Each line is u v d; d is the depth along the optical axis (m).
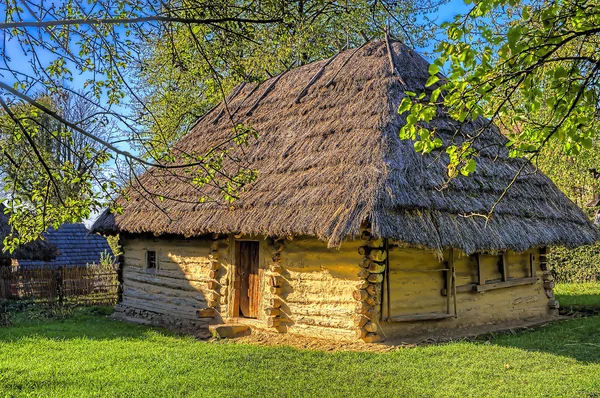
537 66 4.15
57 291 16.66
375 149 9.20
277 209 9.40
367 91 10.91
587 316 11.96
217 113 15.37
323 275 9.52
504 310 11.00
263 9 5.83
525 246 9.66
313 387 6.68
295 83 13.56
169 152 5.97
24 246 16.38
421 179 9.08
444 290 9.80
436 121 10.70
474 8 4.20
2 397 6.38
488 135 11.66
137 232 12.51
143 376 7.22
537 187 11.73
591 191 18.89
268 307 10.04
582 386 6.48
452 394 6.32
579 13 4.29
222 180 11.55
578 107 4.52
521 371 7.16
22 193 6.00
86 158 5.92
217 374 7.28
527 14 4.38
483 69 4.14
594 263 18.45
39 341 9.84
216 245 11.45
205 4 5.13
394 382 6.81
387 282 9.06
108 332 11.07
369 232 8.78
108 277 17.94
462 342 8.76
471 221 9.11
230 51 5.85
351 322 9.06
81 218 6.12
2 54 5.11
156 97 16.06
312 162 10.05
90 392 6.55
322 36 15.43
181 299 12.23
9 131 5.52
